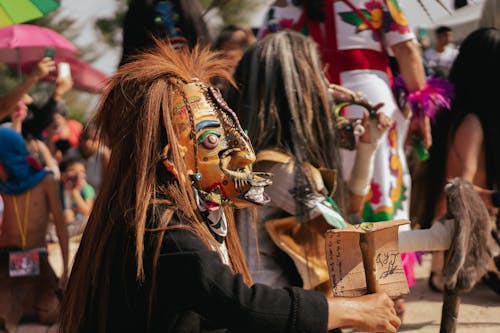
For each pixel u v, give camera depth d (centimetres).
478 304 473
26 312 500
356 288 220
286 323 194
